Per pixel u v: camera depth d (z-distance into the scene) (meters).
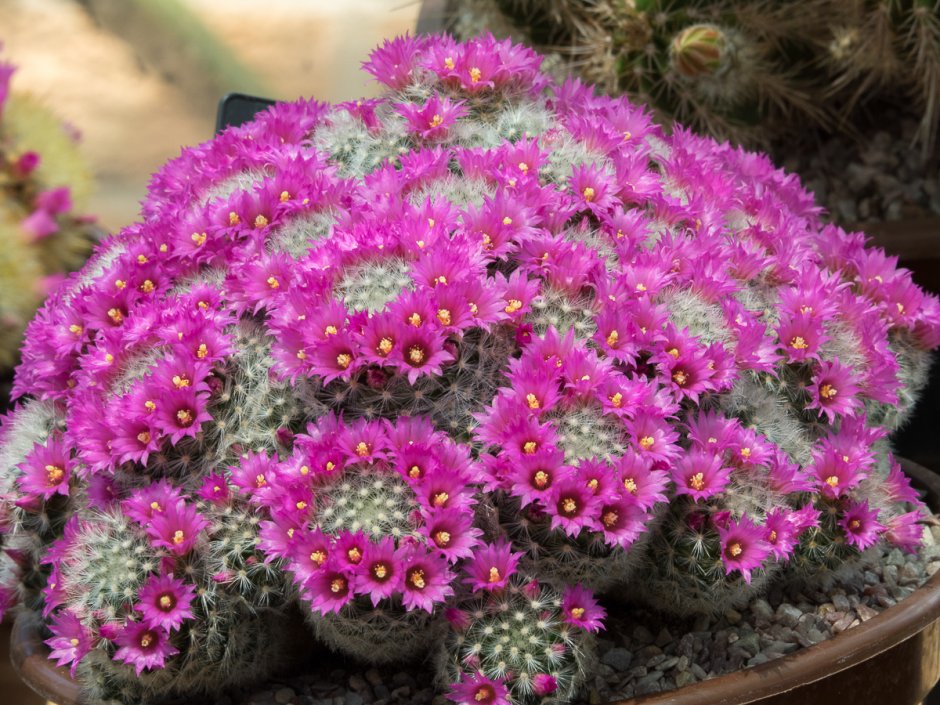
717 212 0.70
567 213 0.67
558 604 0.61
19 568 0.69
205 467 0.64
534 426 0.61
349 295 0.64
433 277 0.63
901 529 0.69
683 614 0.66
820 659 0.63
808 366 0.68
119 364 0.66
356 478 0.61
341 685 0.65
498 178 0.67
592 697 0.63
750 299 0.69
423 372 0.61
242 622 0.64
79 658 0.63
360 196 0.68
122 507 0.64
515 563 0.61
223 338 0.65
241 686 0.65
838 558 0.67
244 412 0.64
